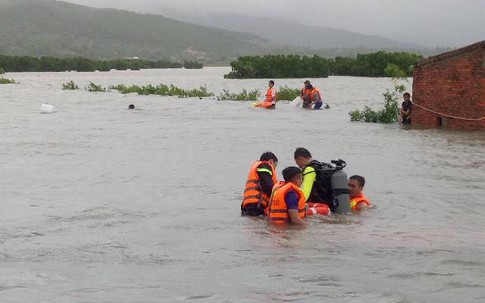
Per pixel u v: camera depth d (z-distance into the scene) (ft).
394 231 30.86
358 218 33.68
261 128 79.20
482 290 21.97
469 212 35.37
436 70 80.74
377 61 277.23
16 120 88.89
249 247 27.86
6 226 31.81
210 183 43.93
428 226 31.96
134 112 102.27
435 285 22.53
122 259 26.08
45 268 24.76
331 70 290.35
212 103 122.62
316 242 28.71
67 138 69.00
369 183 43.78
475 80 77.87
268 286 22.45
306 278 23.35
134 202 37.86
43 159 54.75
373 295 21.44
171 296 21.48
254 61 263.49
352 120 89.56
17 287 22.49
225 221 33.01
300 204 32.81
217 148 61.31
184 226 31.91
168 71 465.88
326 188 35.06
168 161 53.57
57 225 32.12
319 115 98.53
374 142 65.77
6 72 392.88
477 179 45.32
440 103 80.69
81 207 36.40
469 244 28.35
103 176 46.68
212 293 21.75
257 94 141.79
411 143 65.21
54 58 423.64
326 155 56.80
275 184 33.65
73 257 26.35
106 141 66.59
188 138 69.00
